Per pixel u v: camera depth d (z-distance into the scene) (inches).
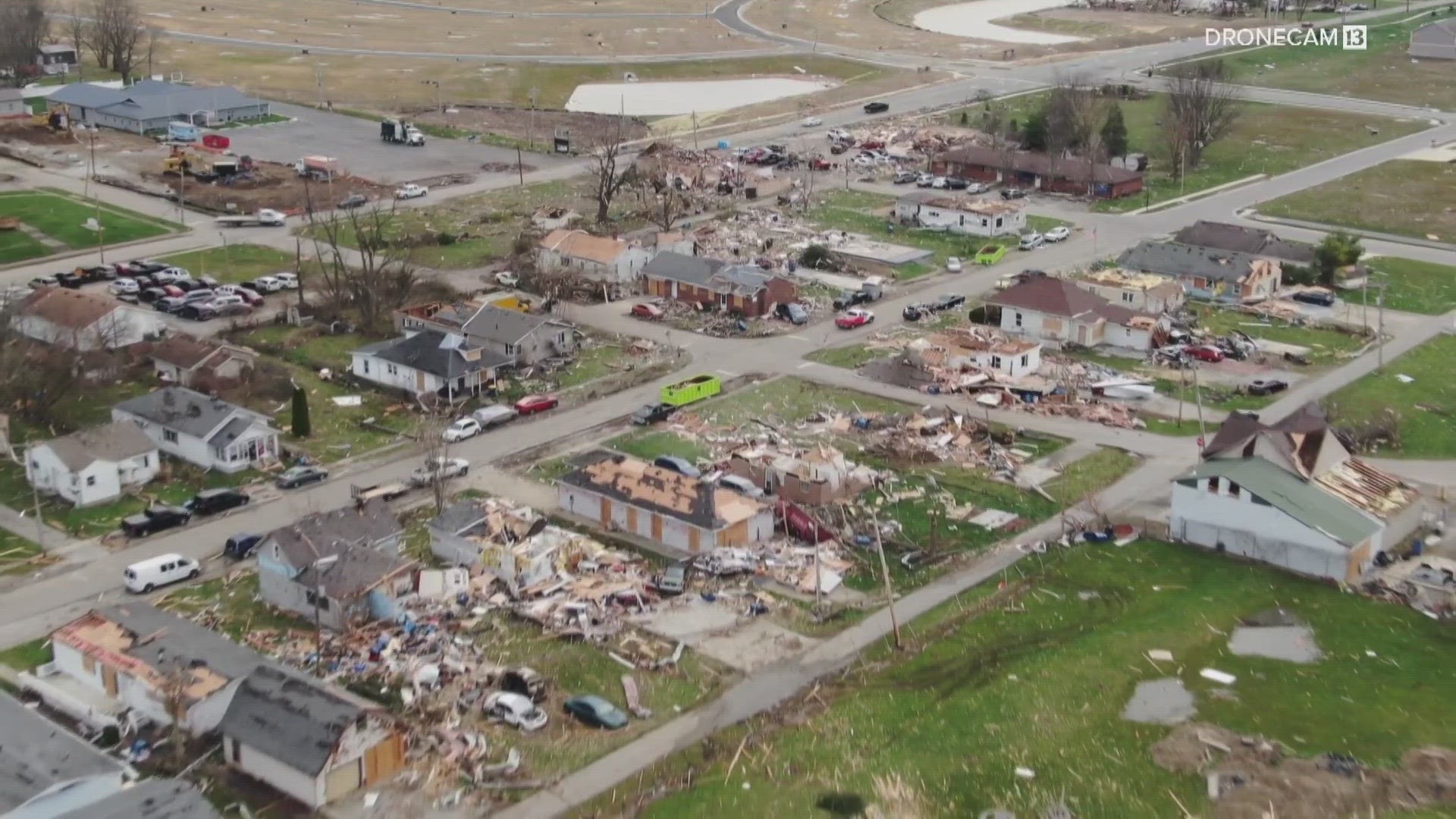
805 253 5083.7
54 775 1982.0
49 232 5354.3
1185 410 3713.1
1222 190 6328.7
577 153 6939.0
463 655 2492.6
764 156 6722.4
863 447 3452.3
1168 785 2105.1
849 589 2783.0
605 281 4805.6
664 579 2738.7
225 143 6692.9
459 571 2738.7
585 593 2709.2
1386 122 7716.5
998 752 2203.5
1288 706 2324.1
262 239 5369.1
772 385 3900.1
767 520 2979.8
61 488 3149.6
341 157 6702.8
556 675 2436.0
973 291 4790.8
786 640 2576.3
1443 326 4446.4
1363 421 3614.7
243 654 2368.4
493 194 6112.2
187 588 2765.7
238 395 3750.0
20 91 7288.4
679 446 3467.0
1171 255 4872.0
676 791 2113.7
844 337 4308.6
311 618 2630.4
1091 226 5733.3
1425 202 6053.2
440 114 7751.0
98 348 3941.9
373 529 2819.9
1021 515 3110.2
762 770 2165.4
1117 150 6766.7
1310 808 2025.1
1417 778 2095.2
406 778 2139.5
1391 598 2723.9
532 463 3373.5
